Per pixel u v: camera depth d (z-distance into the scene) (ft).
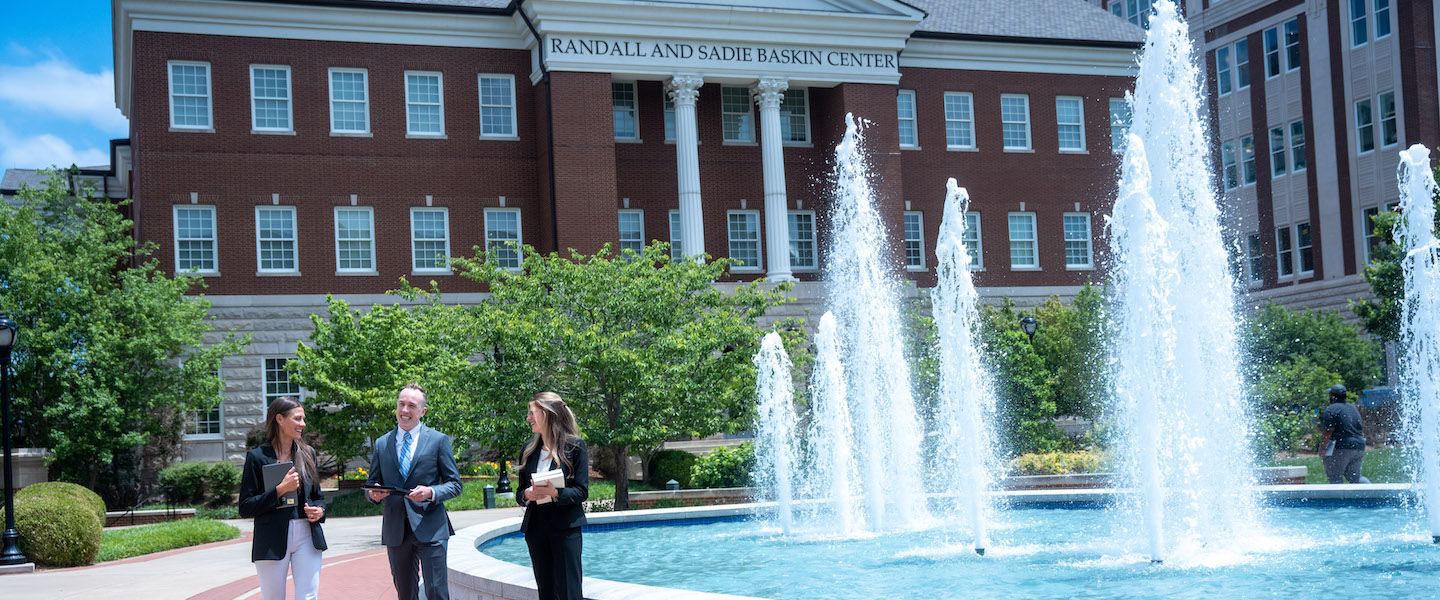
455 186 135.54
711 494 90.99
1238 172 174.50
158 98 126.11
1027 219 155.33
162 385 114.52
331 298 116.47
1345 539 47.96
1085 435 112.27
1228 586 38.29
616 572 47.37
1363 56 154.40
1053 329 123.34
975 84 154.40
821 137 148.87
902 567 46.60
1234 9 174.19
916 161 150.92
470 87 136.67
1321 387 114.62
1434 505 49.37
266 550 30.60
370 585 50.75
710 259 143.95
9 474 65.67
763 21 139.85
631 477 120.88
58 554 65.10
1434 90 148.36
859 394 81.66
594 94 134.92
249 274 128.26
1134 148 50.44
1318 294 160.15
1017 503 69.00
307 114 131.13
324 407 121.80
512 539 58.54
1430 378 53.21
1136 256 49.67
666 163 143.64
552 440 30.73
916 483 75.97
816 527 65.46
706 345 85.46
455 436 87.97
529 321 86.43
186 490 116.47
